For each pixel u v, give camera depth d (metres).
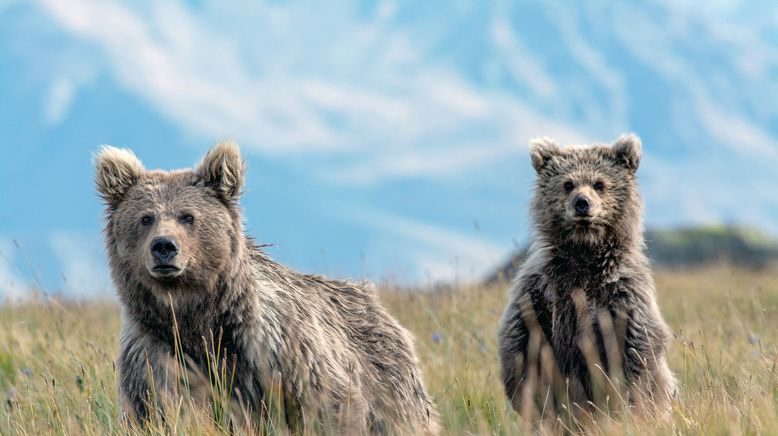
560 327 12.70
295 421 10.52
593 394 12.27
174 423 9.85
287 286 11.44
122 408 10.70
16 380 13.99
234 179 11.16
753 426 9.24
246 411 10.25
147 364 10.38
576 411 12.12
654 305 12.64
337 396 10.85
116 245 10.93
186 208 10.71
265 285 11.10
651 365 12.07
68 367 13.60
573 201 12.88
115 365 11.30
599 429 10.58
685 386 12.38
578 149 14.27
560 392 12.16
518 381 12.33
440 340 14.95
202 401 10.35
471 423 11.36
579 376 12.53
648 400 11.54
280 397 10.41
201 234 10.65
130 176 11.23
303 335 10.91
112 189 11.16
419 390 12.67
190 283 10.52
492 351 14.92
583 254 13.01
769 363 12.33
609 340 12.21
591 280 12.83
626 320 12.38
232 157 11.17
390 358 12.35
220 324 10.62
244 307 10.66
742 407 9.97
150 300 10.70
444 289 20.67
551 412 11.82
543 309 12.93
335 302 12.35
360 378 11.67
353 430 10.73
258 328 10.60
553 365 12.30
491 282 23.52
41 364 13.83
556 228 13.38
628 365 12.16
